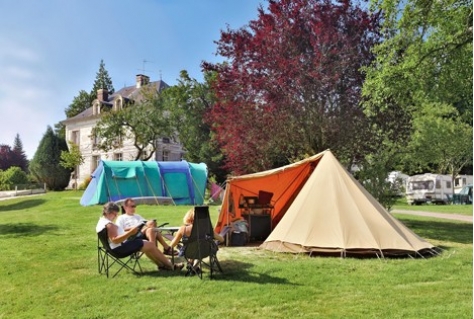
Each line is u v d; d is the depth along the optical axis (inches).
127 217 289.9
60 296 211.9
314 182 344.5
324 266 271.1
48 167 1456.7
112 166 770.2
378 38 516.4
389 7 442.6
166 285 228.7
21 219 574.9
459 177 1483.8
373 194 522.6
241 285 226.7
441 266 271.4
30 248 345.7
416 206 1108.5
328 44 488.7
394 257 302.5
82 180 1617.9
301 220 327.0
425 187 1251.8
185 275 251.1
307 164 378.0
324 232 313.9
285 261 288.5
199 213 242.8
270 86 498.6
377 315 178.9
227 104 548.7
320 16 498.6
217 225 377.1
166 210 644.7
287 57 504.1
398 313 180.9
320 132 508.7
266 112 508.7
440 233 466.0
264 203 397.7
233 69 537.3
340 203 325.7
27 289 225.3
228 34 543.8
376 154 551.8
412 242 315.3
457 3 415.5
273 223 431.2
